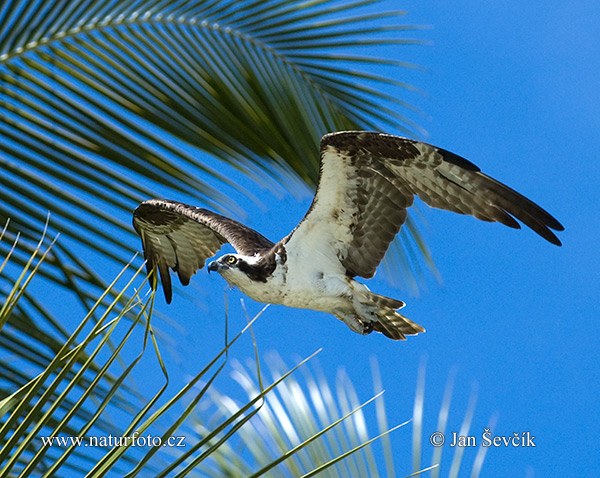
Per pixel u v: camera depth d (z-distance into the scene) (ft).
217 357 18.48
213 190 36.47
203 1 39.55
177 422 18.22
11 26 35.94
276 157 39.60
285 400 35.65
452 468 33.53
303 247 37.76
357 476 33.37
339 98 40.93
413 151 34.27
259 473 17.93
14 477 23.82
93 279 32.76
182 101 38.09
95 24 37.52
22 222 32.58
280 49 40.50
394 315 39.65
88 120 35.76
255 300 38.24
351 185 36.40
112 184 35.01
